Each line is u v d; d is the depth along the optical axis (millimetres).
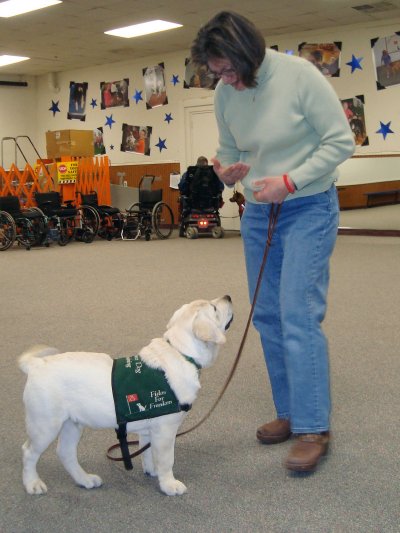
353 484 2229
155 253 8742
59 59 12898
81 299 5590
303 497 2152
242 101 2295
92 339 4238
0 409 3025
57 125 14680
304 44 10695
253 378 3404
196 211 10812
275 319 2537
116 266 7559
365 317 4621
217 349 2234
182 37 11086
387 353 3762
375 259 7410
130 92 13156
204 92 12023
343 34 10281
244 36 2057
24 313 5094
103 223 11117
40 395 2055
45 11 9273
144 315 4895
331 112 2162
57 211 10148
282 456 2482
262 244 2469
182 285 6113
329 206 2311
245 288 5863
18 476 2369
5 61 13039
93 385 2072
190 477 2328
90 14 9477
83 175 11688
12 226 9570
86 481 2268
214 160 2451
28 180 12227
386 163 10117
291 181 2148
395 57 9820
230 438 2666
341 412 2904
